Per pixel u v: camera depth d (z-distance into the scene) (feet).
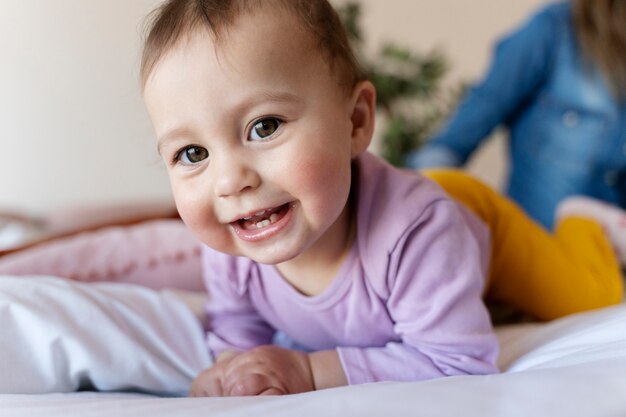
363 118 2.45
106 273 3.37
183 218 2.13
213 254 2.83
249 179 1.98
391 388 1.70
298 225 2.07
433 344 2.35
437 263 2.38
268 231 2.06
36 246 3.84
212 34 2.00
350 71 2.35
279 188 2.00
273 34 2.03
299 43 2.08
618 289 3.73
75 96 6.46
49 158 6.51
